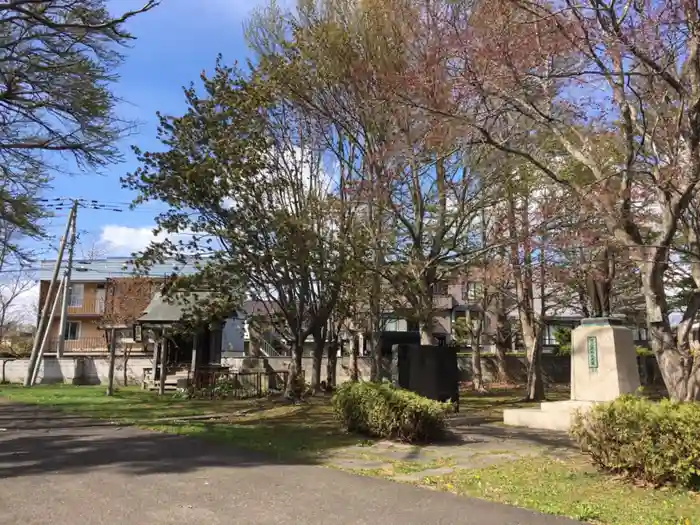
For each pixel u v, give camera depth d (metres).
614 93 9.66
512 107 10.95
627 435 6.86
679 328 9.62
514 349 38.47
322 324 18.84
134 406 16.77
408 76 11.64
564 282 19.64
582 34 8.95
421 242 16.77
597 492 6.42
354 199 15.16
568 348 31.56
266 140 16.62
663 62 9.24
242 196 16.31
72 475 7.21
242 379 20.91
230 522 5.34
